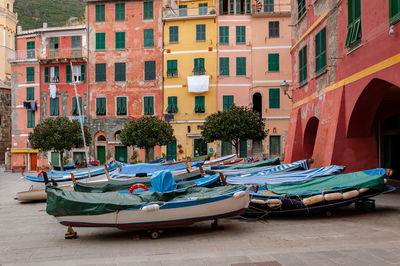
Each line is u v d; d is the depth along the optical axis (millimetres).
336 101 14570
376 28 11484
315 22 17516
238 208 8828
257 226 9320
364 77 12406
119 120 38062
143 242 8117
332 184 10859
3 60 55031
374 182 10148
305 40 19219
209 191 9289
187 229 9266
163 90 37344
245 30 36156
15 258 7137
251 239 7828
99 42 38750
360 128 13758
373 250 6188
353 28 13141
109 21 38656
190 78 36094
